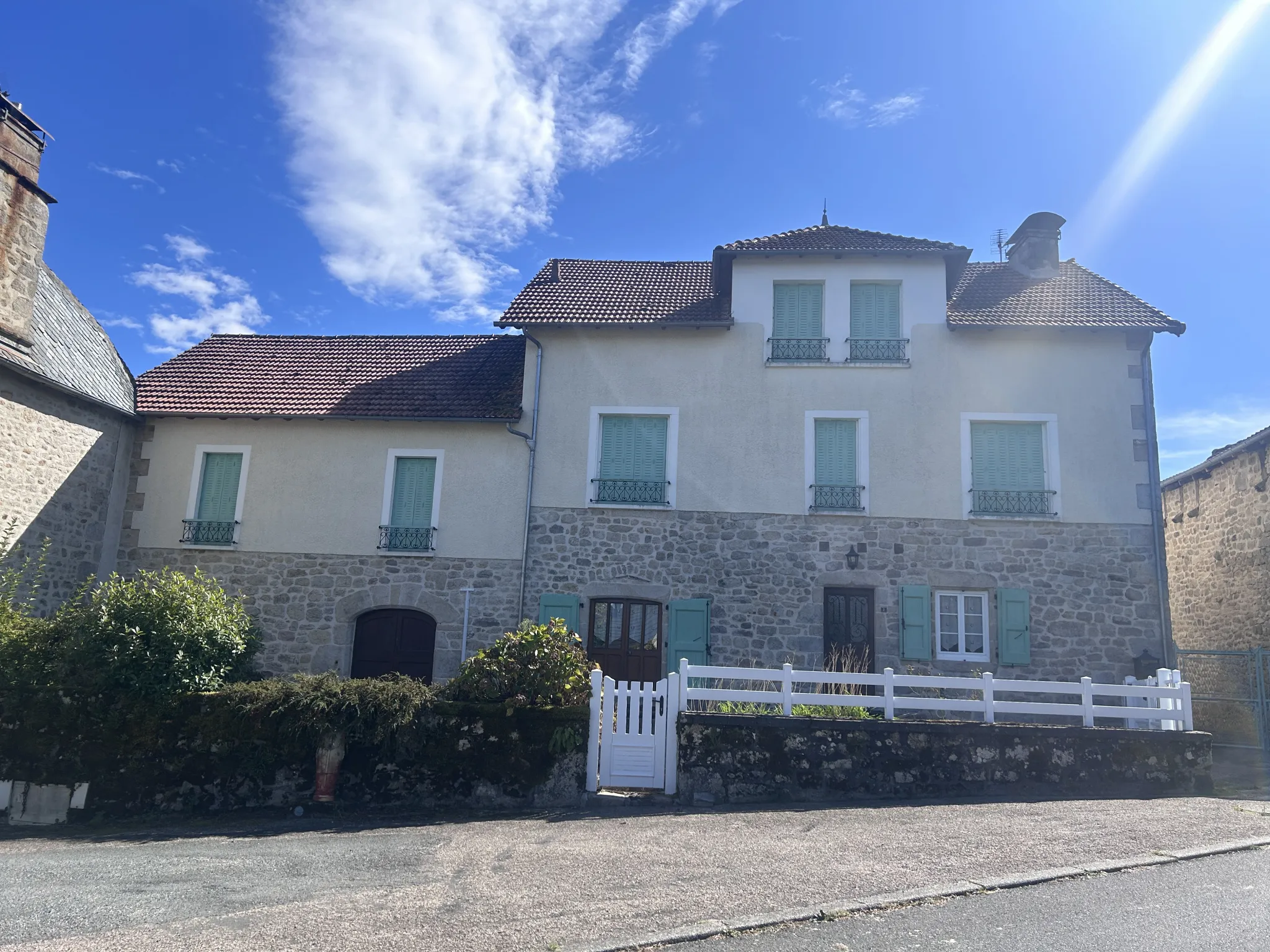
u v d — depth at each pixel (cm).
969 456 1322
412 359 1581
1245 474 1546
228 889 580
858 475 1334
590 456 1365
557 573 1334
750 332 1384
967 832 709
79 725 908
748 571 1314
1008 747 904
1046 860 617
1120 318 1335
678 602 1300
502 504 1376
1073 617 1267
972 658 1273
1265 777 1024
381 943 473
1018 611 1268
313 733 885
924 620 1273
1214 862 614
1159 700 1029
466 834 752
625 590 1320
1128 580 1274
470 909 530
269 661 1357
